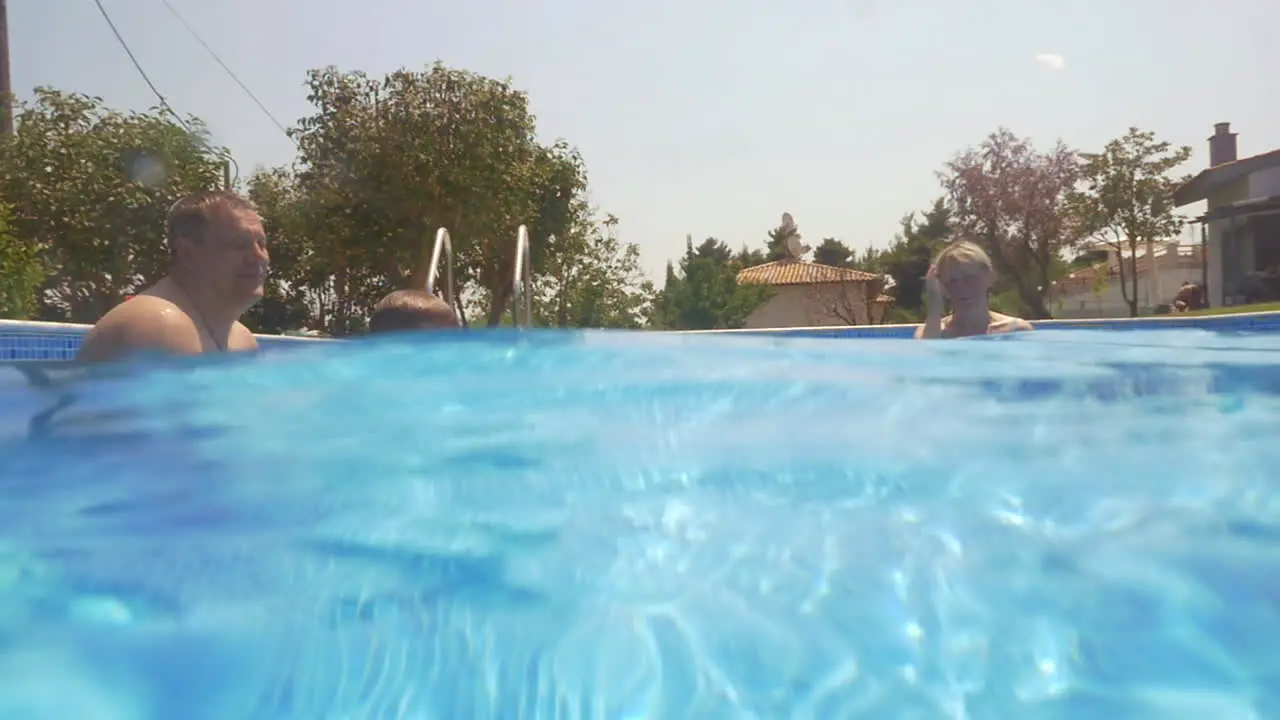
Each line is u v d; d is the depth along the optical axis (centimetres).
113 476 174
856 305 3309
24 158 1224
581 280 2119
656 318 2894
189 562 126
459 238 1510
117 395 264
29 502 157
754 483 168
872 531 139
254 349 374
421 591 116
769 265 3766
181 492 162
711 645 100
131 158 1255
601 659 98
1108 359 351
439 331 401
